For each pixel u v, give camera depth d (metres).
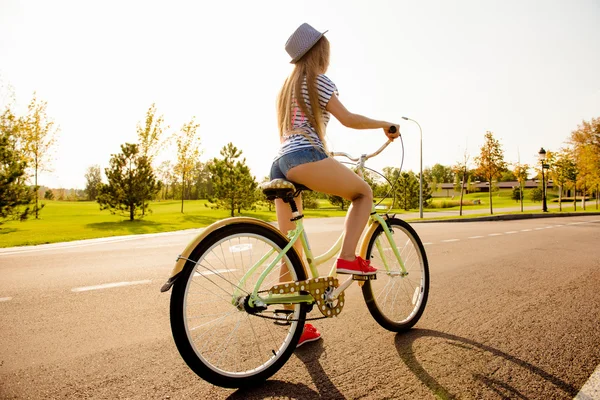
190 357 1.80
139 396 1.86
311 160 2.14
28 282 4.41
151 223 16.25
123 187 18.53
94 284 4.29
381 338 2.61
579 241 8.21
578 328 2.77
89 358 2.31
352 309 3.32
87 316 3.15
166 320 3.05
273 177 2.36
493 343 2.49
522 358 2.26
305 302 2.16
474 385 1.94
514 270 4.97
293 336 2.12
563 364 2.17
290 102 2.26
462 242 8.07
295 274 2.17
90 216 21.28
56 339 2.63
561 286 4.07
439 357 2.28
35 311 3.29
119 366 2.20
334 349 2.43
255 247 2.09
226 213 25.62
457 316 3.08
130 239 9.59
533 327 2.79
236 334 2.54
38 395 1.86
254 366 2.09
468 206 52.19
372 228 2.68
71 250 7.31
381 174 2.86
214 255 1.99
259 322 2.76
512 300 3.54
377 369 2.13
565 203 58.66
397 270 2.83
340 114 2.25
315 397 1.84
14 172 12.58
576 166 33.97
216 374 1.87
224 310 2.87
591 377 2.01
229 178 23.33
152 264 5.61
